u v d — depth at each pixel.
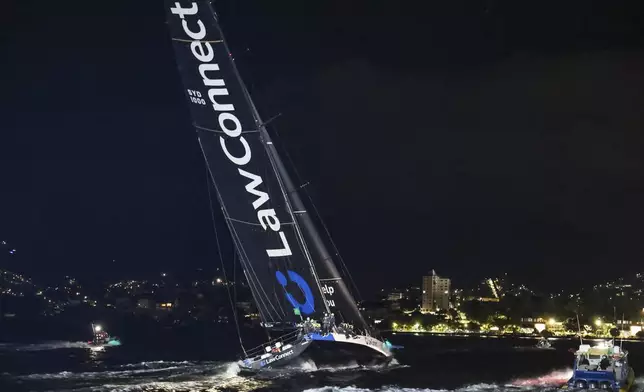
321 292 70.50
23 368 86.31
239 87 68.50
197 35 67.75
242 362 72.00
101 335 144.75
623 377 63.97
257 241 70.44
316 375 69.38
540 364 121.50
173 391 64.81
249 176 69.50
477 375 91.56
